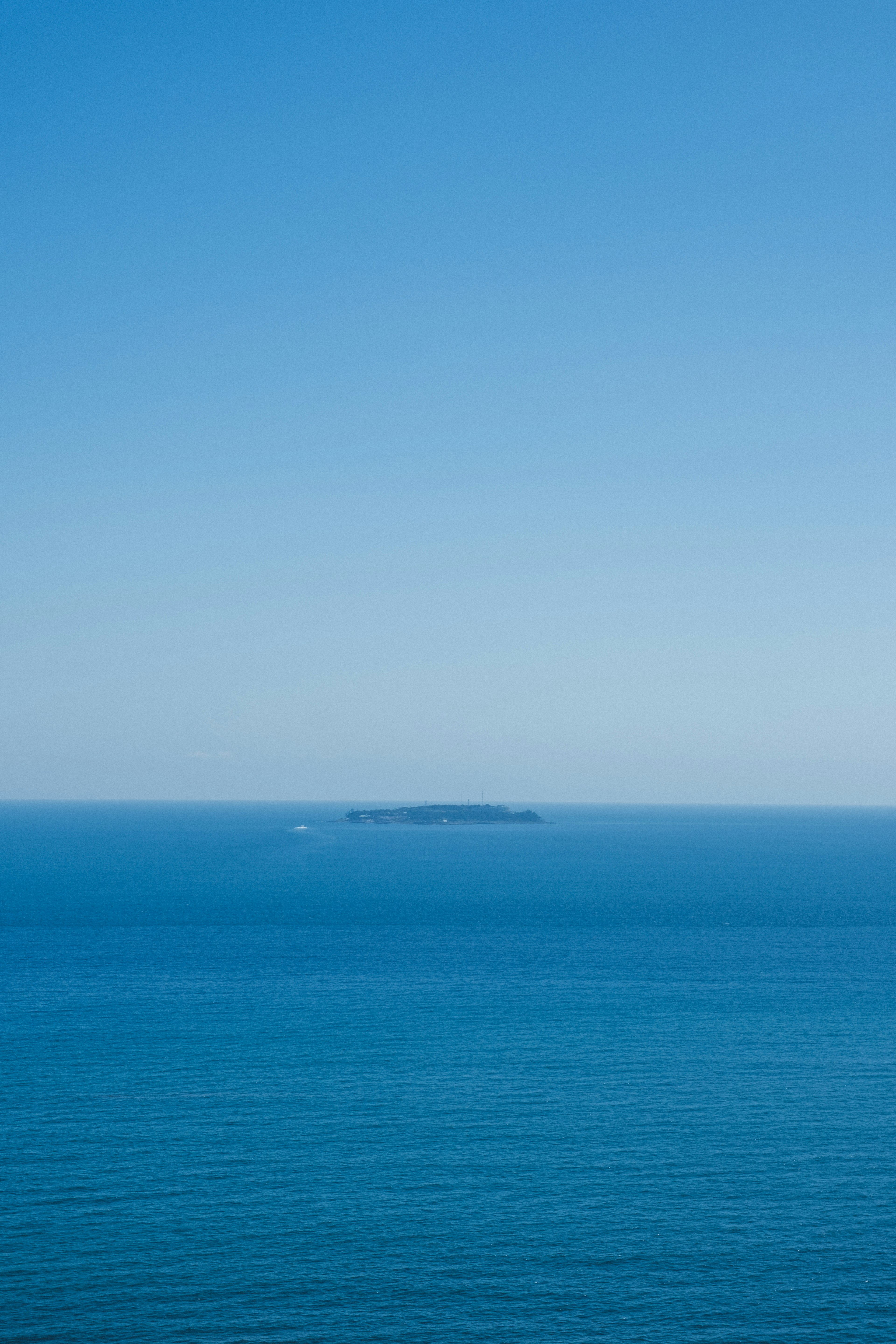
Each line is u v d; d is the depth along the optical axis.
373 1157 51.06
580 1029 76.94
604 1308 37.59
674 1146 53.03
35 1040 72.00
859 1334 36.22
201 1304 37.28
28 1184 47.25
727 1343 35.53
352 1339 35.31
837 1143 53.66
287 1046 70.69
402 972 101.81
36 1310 36.62
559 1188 47.75
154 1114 56.62
